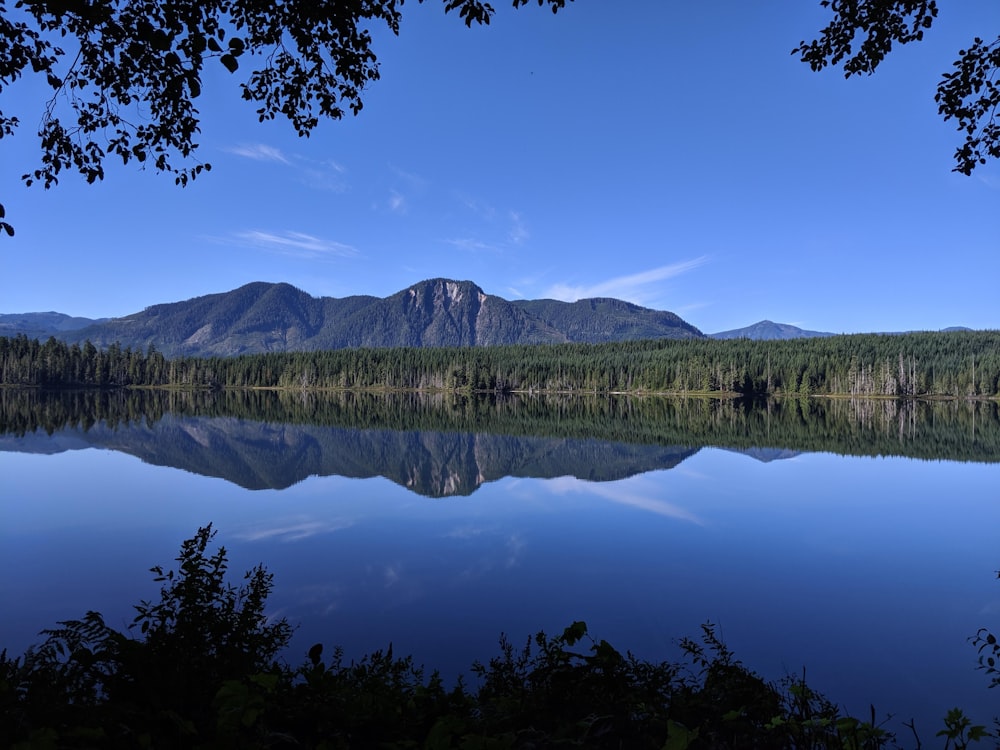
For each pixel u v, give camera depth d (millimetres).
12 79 5852
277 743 3807
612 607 13383
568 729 4316
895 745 7398
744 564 16938
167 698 4270
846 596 14047
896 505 26578
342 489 31578
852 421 87250
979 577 15500
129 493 28562
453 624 12344
